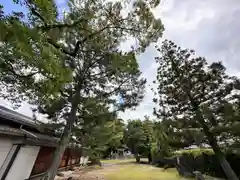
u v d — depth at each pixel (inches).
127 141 1157.1
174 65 366.3
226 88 303.7
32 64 124.1
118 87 334.6
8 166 246.8
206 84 322.7
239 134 266.8
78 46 261.3
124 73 314.2
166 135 341.7
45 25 138.6
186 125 311.4
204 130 300.4
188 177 433.7
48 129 366.3
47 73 125.1
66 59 243.0
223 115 286.7
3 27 87.9
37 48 105.7
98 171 621.9
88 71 327.0
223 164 285.1
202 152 459.5
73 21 205.9
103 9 233.8
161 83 375.2
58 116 344.2
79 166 780.6
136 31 266.8
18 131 239.5
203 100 318.0
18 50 102.9
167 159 705.6
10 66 146.7
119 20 253.0
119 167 779.4
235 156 349.7
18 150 260.5
